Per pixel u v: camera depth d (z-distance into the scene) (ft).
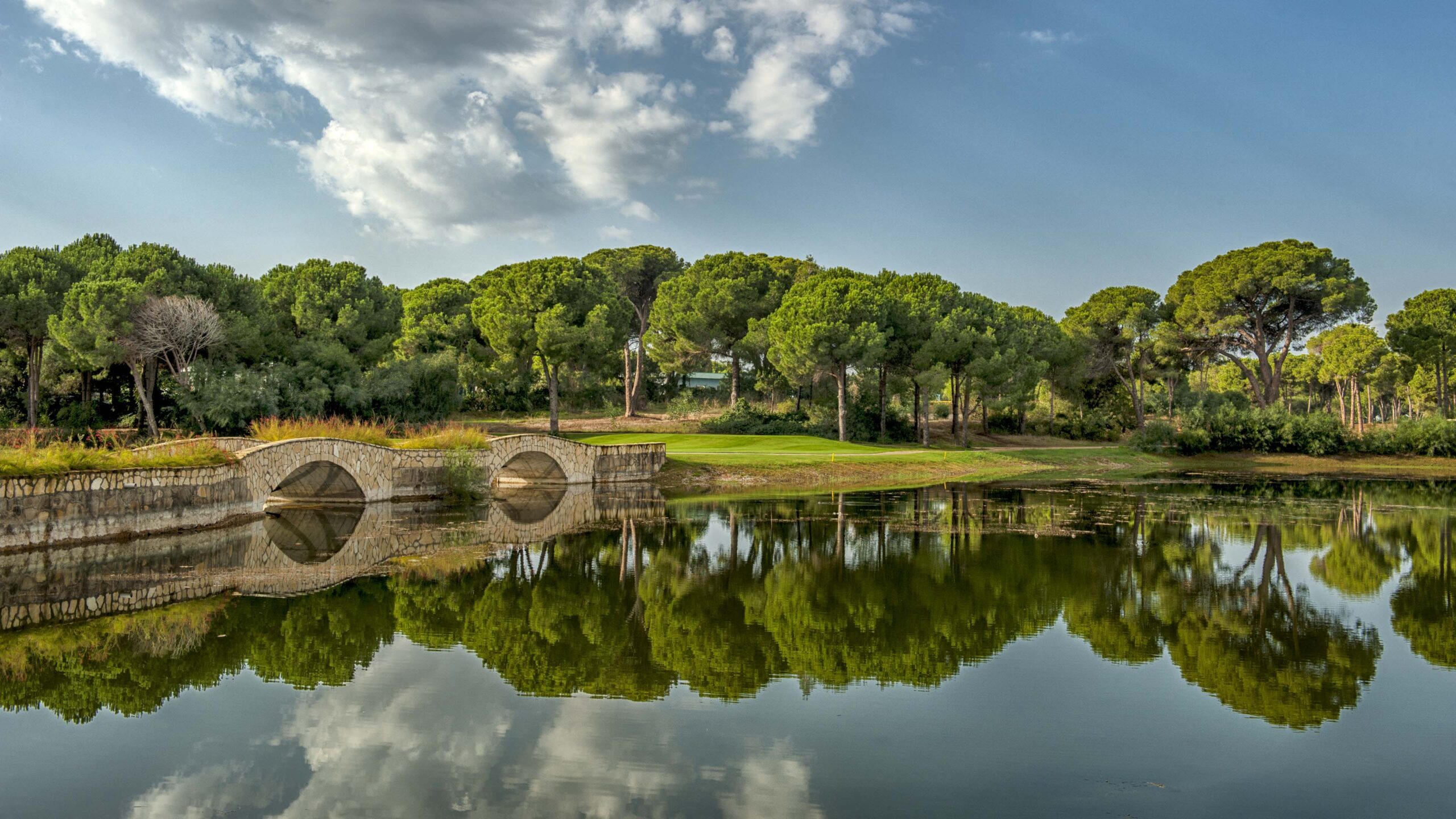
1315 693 29.68
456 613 39.88
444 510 78.54
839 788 21.57
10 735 24.16
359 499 76.69
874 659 33.71
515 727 25.72
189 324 106.83
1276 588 47.78
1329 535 68.49
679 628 38.14
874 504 89.51
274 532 60.44
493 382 184.85
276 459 67.67
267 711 26.58
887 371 177.78
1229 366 315.99
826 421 175.94
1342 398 238.48
